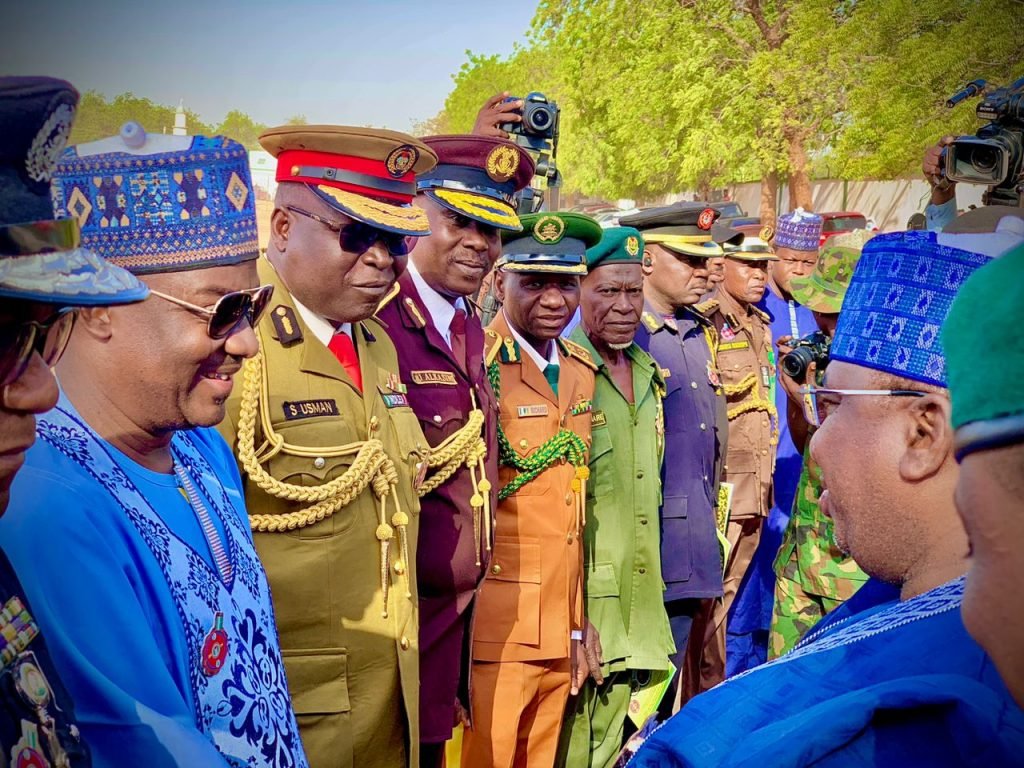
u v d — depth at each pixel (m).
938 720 1.01
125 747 1.14
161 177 1.40
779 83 18.16
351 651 2.20
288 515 2.12
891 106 15.61
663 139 21.05
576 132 25.44
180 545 1.39
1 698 0.94
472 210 2.79
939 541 1.25
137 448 1.43
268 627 1.57
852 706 1.04
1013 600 0.73
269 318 2.20
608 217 10.17
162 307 1.39
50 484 1.23
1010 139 3.42
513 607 3.09
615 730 3.65
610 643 3.53
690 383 4.10
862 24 16.53
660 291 4.34
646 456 3.66
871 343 1.29
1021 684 0.74
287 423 2.16
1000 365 0.73
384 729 2.27
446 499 2.77
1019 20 14.30
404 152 2.26
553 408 3.21
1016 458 0.73
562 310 3.17
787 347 3.47
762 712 1.26
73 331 1.38
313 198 2.21
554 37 24.14
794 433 3.75
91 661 1.16
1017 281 0.73
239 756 1.39
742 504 4.78
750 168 20.48
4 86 0.82
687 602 4.11
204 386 1.45
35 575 1.15
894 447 1.27
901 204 22.95
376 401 2.38
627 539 3.60
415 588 2.40
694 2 19.83
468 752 3.07
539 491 3.16
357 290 2.25
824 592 3.68
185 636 1.34
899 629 1.20
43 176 0.88
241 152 1.51
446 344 2.86
